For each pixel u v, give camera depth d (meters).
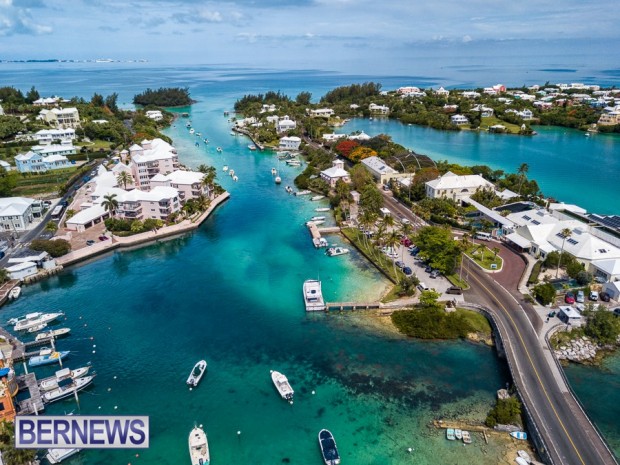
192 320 120.25
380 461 77.44
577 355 101.38
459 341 109.62
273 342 110.81
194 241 172.25
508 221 164.38
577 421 80.75
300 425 85.88
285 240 171.50
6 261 148.12
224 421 87.06
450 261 134.00
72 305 128.38
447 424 84.75
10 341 109.31
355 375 99.00
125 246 167.12
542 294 116.94
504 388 93.81
